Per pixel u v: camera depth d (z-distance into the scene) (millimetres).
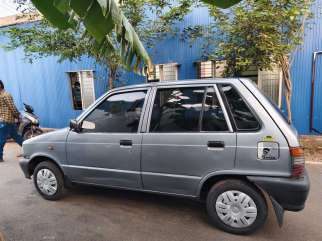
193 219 3037
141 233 2768
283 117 2592
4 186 4316
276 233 2682
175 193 2873
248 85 2627
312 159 5039
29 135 6969
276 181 2396
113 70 6973
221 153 2582
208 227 2842
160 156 2854
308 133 6598
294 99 6562
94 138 3225
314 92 6383
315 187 3793
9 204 3611
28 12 6652
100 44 2193
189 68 7234
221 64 6570
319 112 6430
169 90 2928
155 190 2977
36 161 3828
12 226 3014
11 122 5883
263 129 2459
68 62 8914
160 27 6383
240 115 2574
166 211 3258
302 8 4719
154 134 2891
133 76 7910
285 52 4996
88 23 1538
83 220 3094
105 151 3158
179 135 2764
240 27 4836
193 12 6887
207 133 2656
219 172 2611
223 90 2686
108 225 2959
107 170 3182
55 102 9531
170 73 7508
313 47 6191
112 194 3830
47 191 3668
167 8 6691
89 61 8531
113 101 3223
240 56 5113
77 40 5883
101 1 1432
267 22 4605
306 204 3287
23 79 9852
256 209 2559
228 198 2650
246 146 2486
